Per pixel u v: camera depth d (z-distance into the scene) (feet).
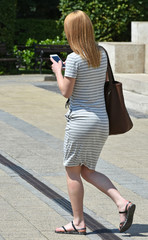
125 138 57.77
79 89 29.12
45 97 86.99
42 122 65.92
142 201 36.45
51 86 101.45
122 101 30.01
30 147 52.37
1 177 41.52
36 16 179.83
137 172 44.06
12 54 129.70
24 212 33.45
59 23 134.82
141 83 84.02
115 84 29.89
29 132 59.72
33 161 46.88
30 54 138.41
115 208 34.86
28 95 88.89
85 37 28.94
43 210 33.99
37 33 151.33
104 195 37.70
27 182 40.29
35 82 108.17
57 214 33.30
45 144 53.93
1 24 128.16
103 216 33.24
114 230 30.83
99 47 29.86
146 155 50.21
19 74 128.06
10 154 49.19
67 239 29.22
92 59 28.86
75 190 29.86
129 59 94.99
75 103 29.27
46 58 128.57
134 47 94.79
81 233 29.96
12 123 64.85
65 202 35.70
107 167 45.44
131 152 51.31
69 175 30.04
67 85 28.81
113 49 94.58
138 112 74.95
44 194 37.35
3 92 92.27
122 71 95.09
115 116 29.84
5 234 29.55
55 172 43.50
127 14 127.85
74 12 29.35
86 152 29.35
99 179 30.07
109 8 127.24
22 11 177.37
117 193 29.63
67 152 29.63
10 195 36.94
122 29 128.98
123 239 29.40
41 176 42.14
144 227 31.48
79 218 30.14
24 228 30.68
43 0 176.04
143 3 129.49
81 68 28.76
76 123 29.04
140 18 129.39
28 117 69.10
